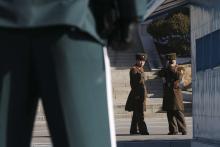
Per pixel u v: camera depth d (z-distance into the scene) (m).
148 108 45.22
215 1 16.86
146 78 53.03
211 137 17.83
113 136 5.48
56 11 3.88
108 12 4.19
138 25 4.31
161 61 57.91
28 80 3.98
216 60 17.06
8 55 3.92
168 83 29.17
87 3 4.07
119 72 53.88
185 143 23.17
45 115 4.04
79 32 3.96
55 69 3.90
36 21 3.84
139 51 58.50
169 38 59.50
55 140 4.02
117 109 45.34
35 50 3.91
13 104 3.96
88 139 3.99
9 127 3.98
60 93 3.91
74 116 3.94
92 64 4.07
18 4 3.86
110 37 4.36
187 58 58.66
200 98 19.09
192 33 20.06
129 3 4.14
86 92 3.98
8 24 3.86
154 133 31.11
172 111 29.12
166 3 20.41
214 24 17.23
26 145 4.12
